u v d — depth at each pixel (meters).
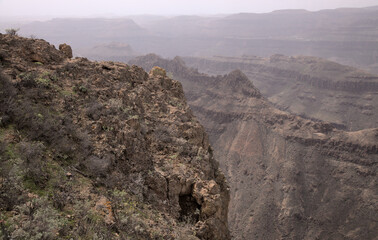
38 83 15.20
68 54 21.39
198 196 13.99
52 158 11.61
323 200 129.75
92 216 9.84
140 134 15.89
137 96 18.75
